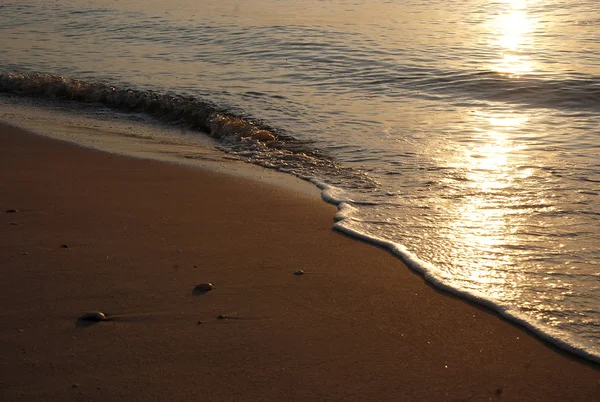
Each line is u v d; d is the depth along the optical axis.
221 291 4.29
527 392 3.31
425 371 3.47
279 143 7.96
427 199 6.07
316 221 5.61
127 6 21.72
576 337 3.78
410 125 8.63
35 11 21.05
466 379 3.41
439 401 3.23
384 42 14.87
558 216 5.58
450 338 3.79
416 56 13.24
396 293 4.32
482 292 4.32
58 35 16.55
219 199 6.14
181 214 5.72
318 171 6.95
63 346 3.61
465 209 5.80
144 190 6.36
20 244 4.97
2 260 4.68
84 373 3.38
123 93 10.41
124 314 3.96
